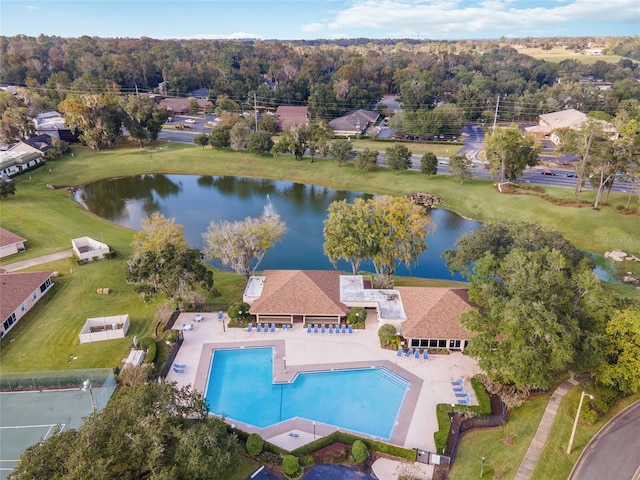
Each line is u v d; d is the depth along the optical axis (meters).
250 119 147.12
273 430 37.69
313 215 90.44
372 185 104.88
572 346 37.34
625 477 32.91
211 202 99.06
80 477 24.48
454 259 53.66
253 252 58.38
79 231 78.38
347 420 38.75
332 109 169.50
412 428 37.69
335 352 47.06
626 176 80.25
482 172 108.94
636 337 37.09
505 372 36.62
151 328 51.03
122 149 131.38
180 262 49.50
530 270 40.84
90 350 47.00
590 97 182.12
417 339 46.91
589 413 37.47
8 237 69.12
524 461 34.16
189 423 30.52
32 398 40.97
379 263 59.56
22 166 108.94
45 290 57.75
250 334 49.94
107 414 29.09
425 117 141.88
